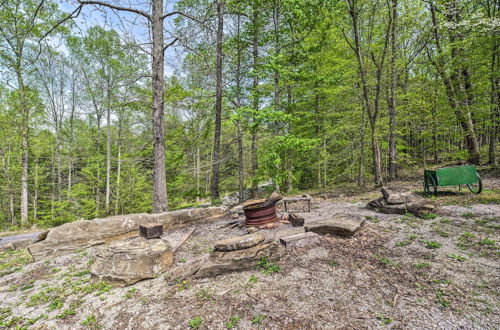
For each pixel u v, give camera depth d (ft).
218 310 10.37
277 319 9.39
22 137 50.16
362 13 32.42
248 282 12.45
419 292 10.23
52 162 68.13
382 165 48.60
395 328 8.32
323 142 44.09
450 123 39.91
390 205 22.03
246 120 42.52
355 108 38.70
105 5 23.82
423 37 31.12
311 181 57.47
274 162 33.86
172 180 58.39
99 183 66.64
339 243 15.89
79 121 77.97
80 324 10.58
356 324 8.71
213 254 14.62
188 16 27.48
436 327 8.18
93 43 57.72
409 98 36.17
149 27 28.25
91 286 13.80
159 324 9.93
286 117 33.22
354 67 39.19
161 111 29.19
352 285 11.28
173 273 13.78
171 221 25.82
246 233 20.84
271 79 39.81
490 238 14.25
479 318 8.34
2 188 61.11
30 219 54.95
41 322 11.07
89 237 21.74
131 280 13.78
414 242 15.03
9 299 13.66
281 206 30.40
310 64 40.55
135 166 60.85
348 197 32.01
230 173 72.18
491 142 37.22
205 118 49.37
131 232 23.77
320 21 34.86
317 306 9.98
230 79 45.11
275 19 38.01
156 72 28.66
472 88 36.81
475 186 27.84
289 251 15.40
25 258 20.68
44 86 63.82
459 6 31.07
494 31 28.09
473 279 10.68
